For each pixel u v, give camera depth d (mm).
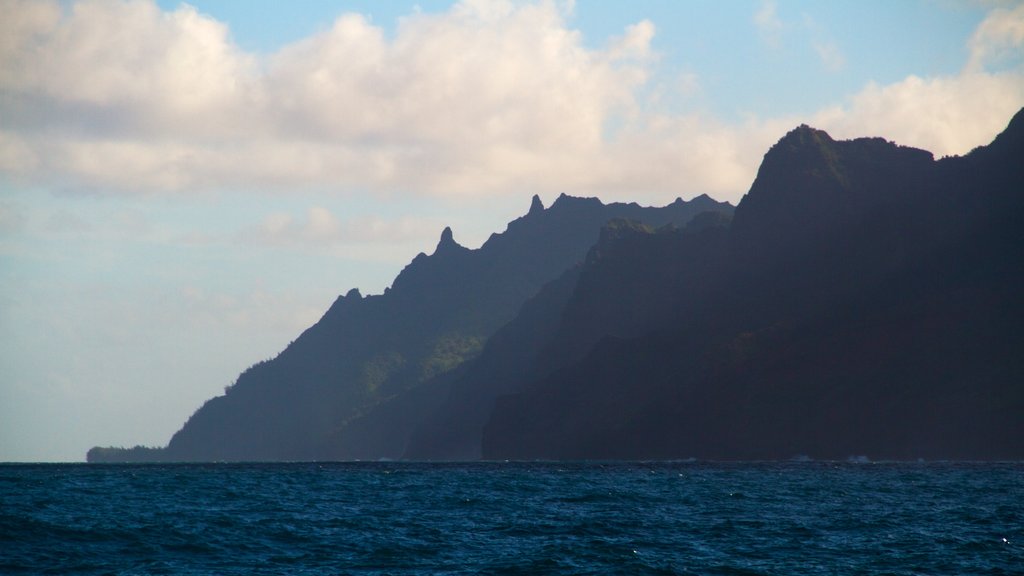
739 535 80062
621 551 70125
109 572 62281
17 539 72688
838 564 65500
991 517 92125
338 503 114875
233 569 63656
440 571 62969
